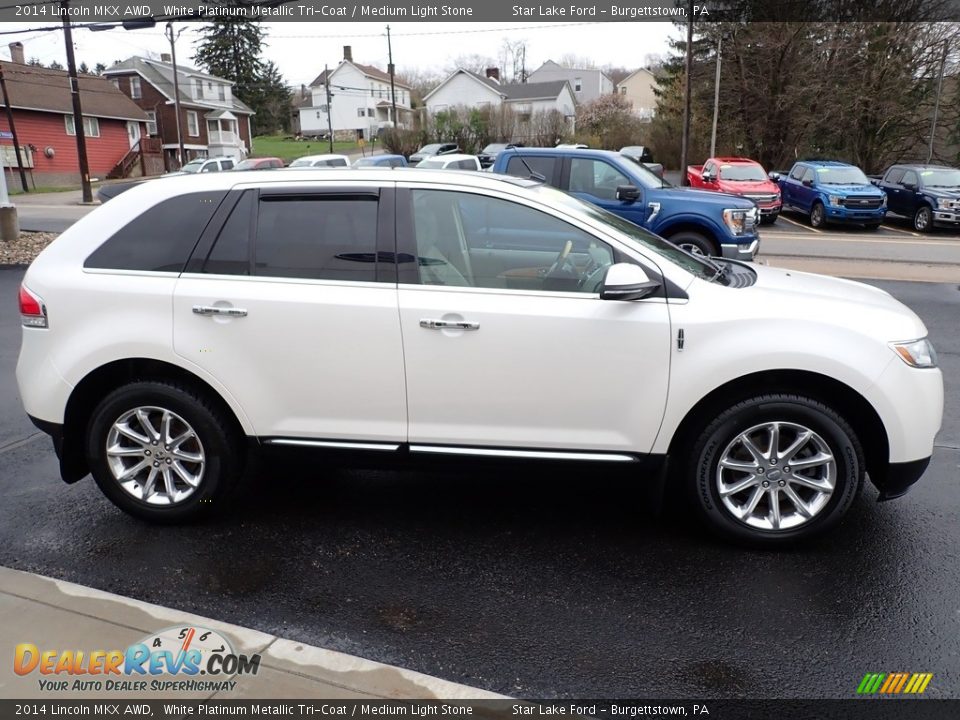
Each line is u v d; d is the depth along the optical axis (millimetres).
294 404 3613
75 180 44625
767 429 3443
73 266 3701
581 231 3508
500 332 3406
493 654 2834
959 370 6715
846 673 2713
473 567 3465
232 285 3568
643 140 46594
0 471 4621
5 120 39531
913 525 3812
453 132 50625
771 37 34000
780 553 3555
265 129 78500
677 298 3389
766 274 4012
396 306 3457
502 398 3475
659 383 3383
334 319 3490
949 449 4844
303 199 3611
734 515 3535
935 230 19172
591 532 3791
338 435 3631
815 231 19281
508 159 10531
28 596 3180
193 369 3588
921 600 3160
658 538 3721
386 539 3738
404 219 3543
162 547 3660
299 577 3385
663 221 9984
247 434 3693
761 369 3312
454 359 3451
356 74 72812
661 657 2809
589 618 3057
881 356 3307
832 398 3479
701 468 3504
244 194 3654
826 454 3416
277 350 3551
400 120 61719
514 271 3553
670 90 44969
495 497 4215
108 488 3830
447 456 3590
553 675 2711
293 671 2705
